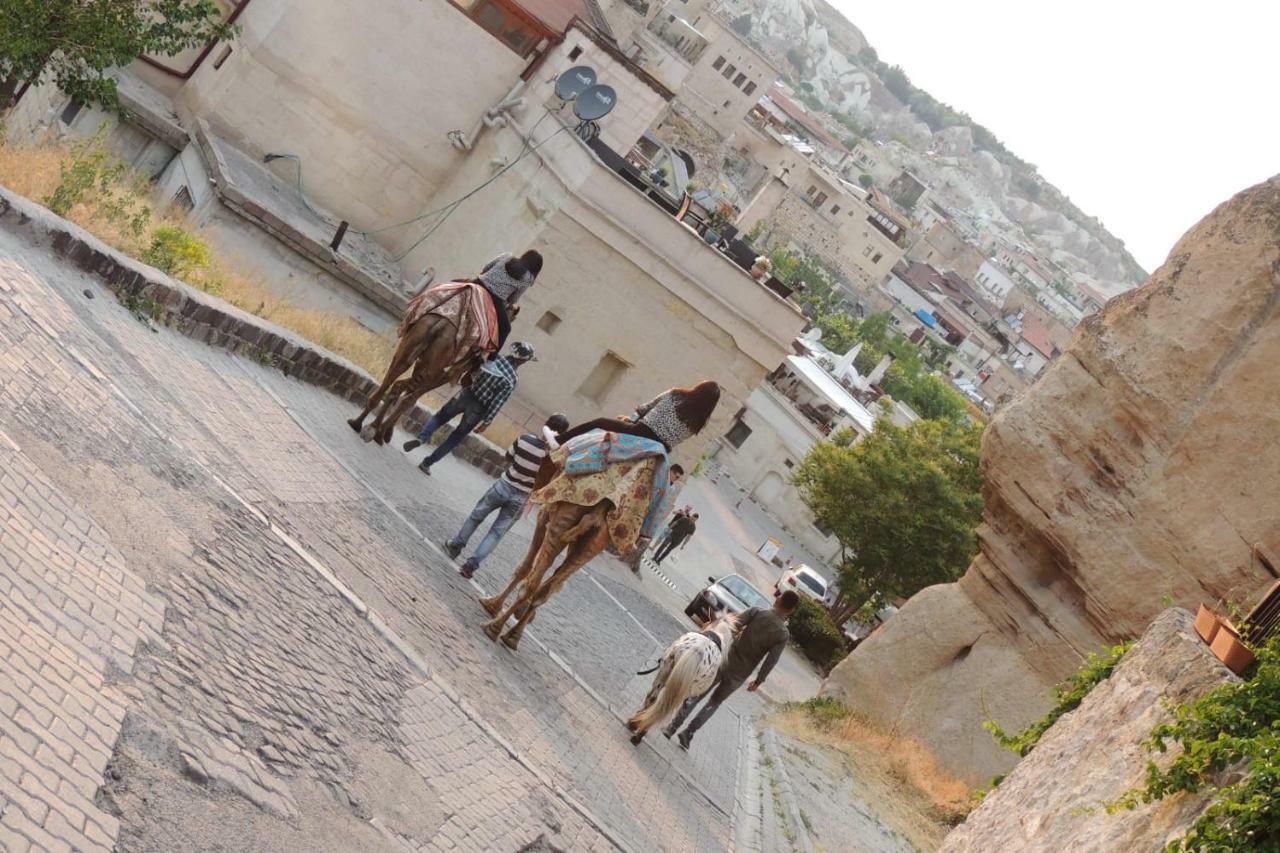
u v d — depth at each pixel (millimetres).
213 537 7742
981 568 20969
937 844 16281
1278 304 16922
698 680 11953
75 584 5965
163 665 5961
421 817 6836
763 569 51219
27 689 4969
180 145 30562
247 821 5418
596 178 29234
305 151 32438
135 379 9289
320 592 8406
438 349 13992
